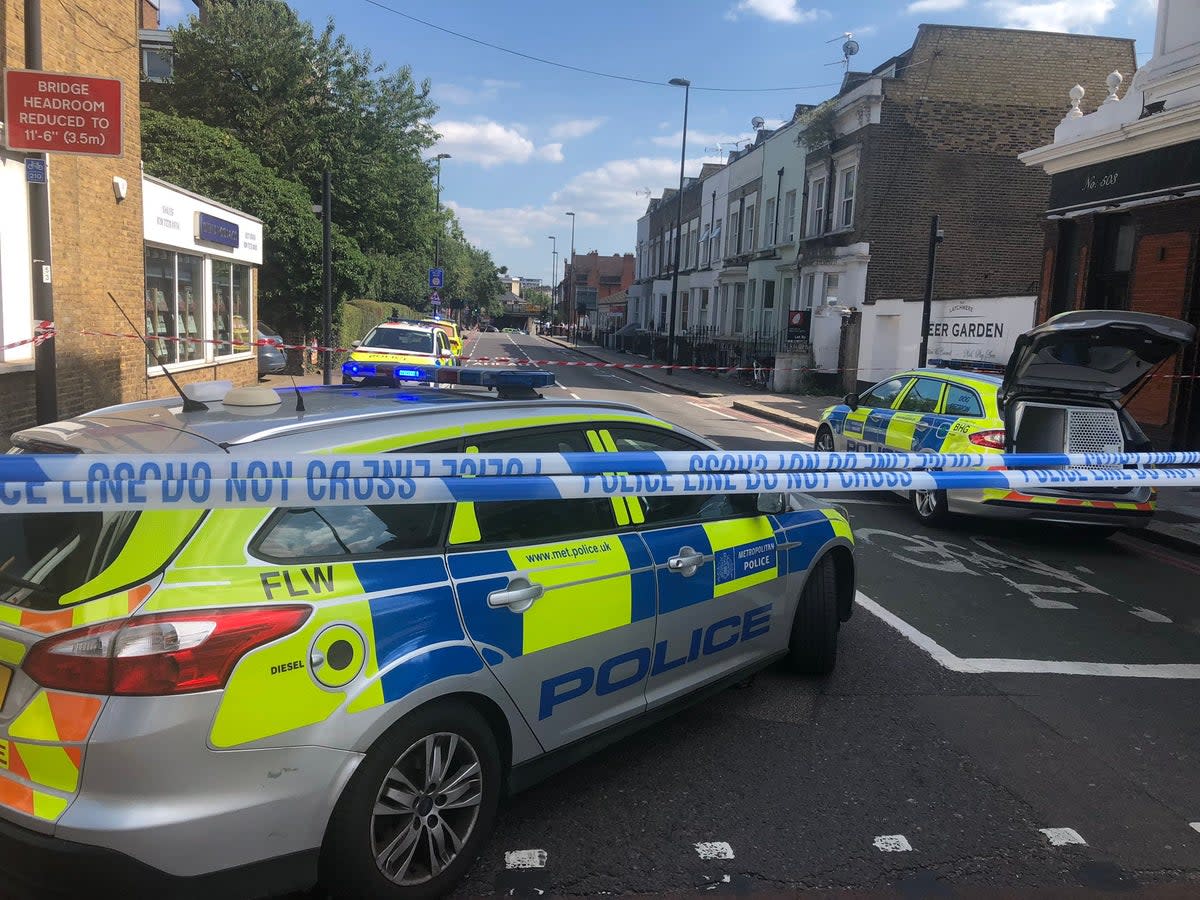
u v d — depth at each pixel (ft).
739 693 14.85
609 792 11.57
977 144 75.25
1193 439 38.14
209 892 7.43
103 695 7.13
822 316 80.79
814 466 11.38
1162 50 40.29
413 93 83.76
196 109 76.95
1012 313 54.03
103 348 36.37
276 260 72.13
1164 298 39.75
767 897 9.55
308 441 8.96
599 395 73.92
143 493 7.29
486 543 9.72
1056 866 10.30
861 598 20.33
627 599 11.00
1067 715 14.43
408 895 8.68
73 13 32.68
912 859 10.34
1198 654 17.53
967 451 26.32
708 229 131.03
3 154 29.35
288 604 7.80
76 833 7.00
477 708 9.43
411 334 57.00
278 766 7.63
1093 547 26.63
